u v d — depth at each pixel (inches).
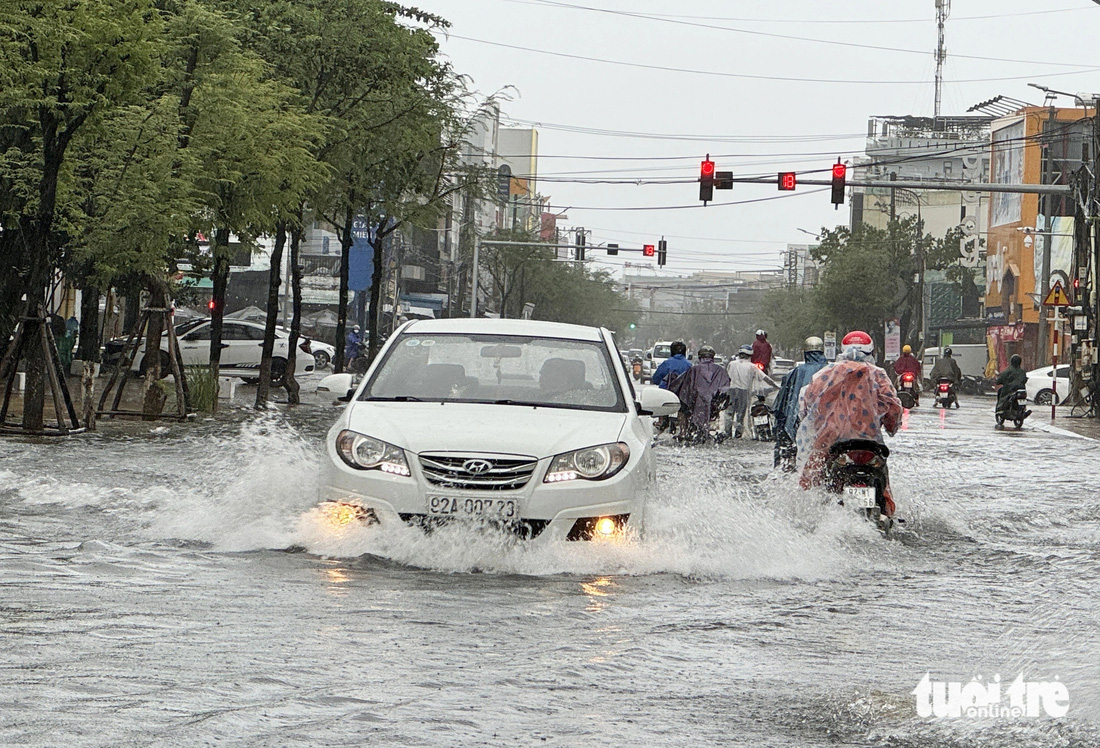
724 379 1229.7
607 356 527.8
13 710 246.8
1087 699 277.9
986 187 1729.8
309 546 455.5
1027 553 547.2
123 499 589.9
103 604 354.3
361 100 1589.6
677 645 333.7
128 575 401.4
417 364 517.7
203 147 1236.5
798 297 6397.6
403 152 1759.4
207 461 788.6
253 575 409.4
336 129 1505.9
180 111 1226.6
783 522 542.3
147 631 322.3
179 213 1172.5
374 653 308.3
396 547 444.1
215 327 1459.2
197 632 323.3
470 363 517.3
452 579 419.2
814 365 730.8
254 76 1314.0
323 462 471.5
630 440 472.1
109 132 1124.5
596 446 458.9
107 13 929.5
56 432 949.8
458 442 452.1
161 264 1225.4
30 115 973.8
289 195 1333.7
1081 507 745.0
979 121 5605.3
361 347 2822.3
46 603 353.1
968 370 4212.6
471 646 321.7
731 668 309.7
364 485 453.1
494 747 236.1
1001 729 255.0
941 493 799.7
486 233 4761.3
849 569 483.2
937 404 2389.3
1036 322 4128.9
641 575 443.5
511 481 446.3
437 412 480.1
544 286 5054.1
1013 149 4338.1
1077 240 2076.8
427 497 446.9
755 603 402.0
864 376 577.6
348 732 241.3
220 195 1310.3
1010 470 1002.1
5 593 366.0
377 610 361.4
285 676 281.7
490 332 534.6
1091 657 326.0
